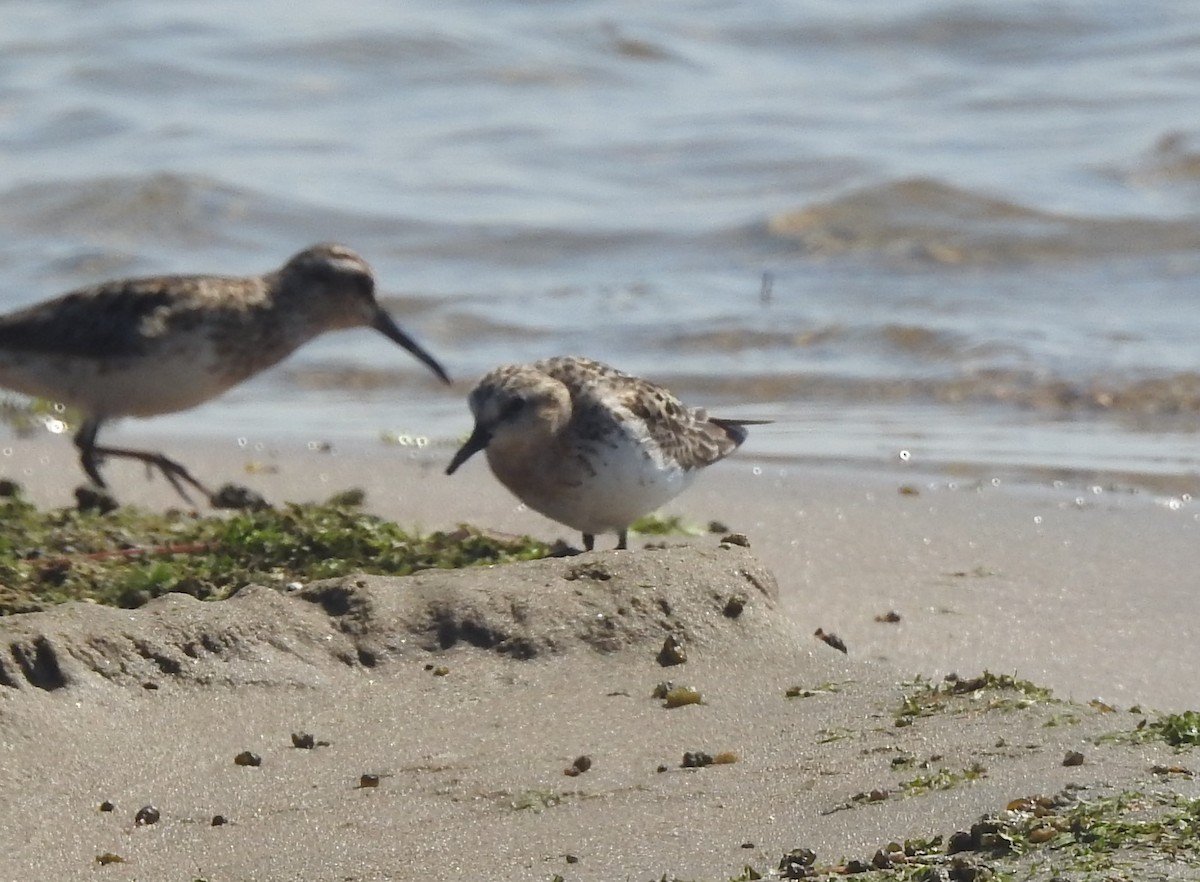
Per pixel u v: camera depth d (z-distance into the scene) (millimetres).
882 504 14469
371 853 7426
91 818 7852
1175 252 22516
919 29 32312
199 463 16344
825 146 26844
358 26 32875
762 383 18781
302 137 28453
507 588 9719
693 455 11922
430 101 30219
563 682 9141
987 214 23734
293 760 8375
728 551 10219
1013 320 20156
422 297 21797
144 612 9250
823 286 21844
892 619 11273
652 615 9602
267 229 24406
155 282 14102
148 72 31391
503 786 8008
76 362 13906
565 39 32656
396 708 8891
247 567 11133
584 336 20422
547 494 11508
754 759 8164
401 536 11742
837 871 6801
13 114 29641
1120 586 12055
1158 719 8344
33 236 24250
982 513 14133
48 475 15695
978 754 7934
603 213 24734
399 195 25547
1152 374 18281
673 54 32031
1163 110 27812
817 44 32375
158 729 8602
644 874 7016
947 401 18125
